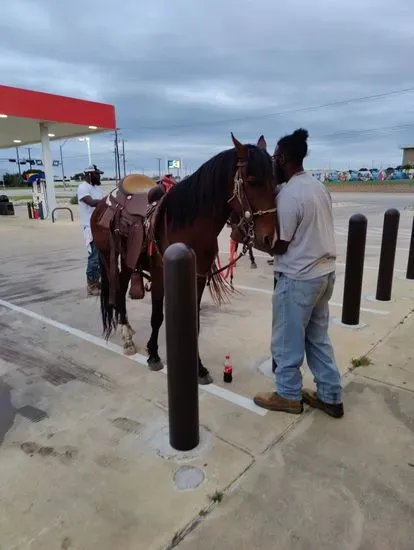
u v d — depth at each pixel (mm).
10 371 3592
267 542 1896
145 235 3275
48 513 2070
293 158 2406
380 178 54469
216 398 3084
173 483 2250
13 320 4879
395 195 35250
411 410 2906
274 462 2404
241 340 4156
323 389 2805
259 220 2436
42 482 2277
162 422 2816
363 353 3766
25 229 14250
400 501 2121
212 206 2797
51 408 3016
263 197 2404
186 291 2189
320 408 2895
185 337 2268
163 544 1892
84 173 5801
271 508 2080
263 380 3354
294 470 2338
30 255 9273
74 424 2812
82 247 10359
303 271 2463
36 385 3348
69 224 15797
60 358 3834
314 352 2799
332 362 2770
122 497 2160
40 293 6094
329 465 2377
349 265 4227
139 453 2504
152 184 3857
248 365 3615
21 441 2637
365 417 2830
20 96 13234
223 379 3365
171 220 3023
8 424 2822
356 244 4129
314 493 2174
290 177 2471
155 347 3600
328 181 53750
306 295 2514
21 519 2037
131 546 1883
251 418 2826
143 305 5430
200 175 2857
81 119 15094
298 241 2439
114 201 3781
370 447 2529
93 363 3725
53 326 4668
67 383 3377
